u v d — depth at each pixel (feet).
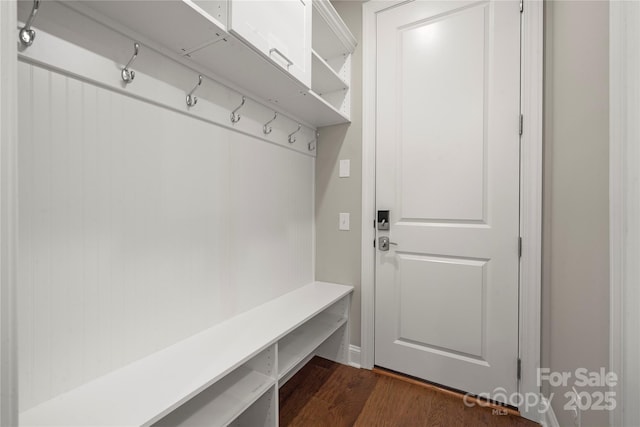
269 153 5.26
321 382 5.57
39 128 2.43
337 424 4.45
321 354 6.56
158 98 3.31
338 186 6.47
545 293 4.56
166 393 2.67
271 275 5.34
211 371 3.04
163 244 3.48
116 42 2.91
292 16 4.07
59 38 2.50
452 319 5.32
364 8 6.11
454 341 5.31
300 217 6.22
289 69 4.00
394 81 5.85
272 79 4.17
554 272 4.15
